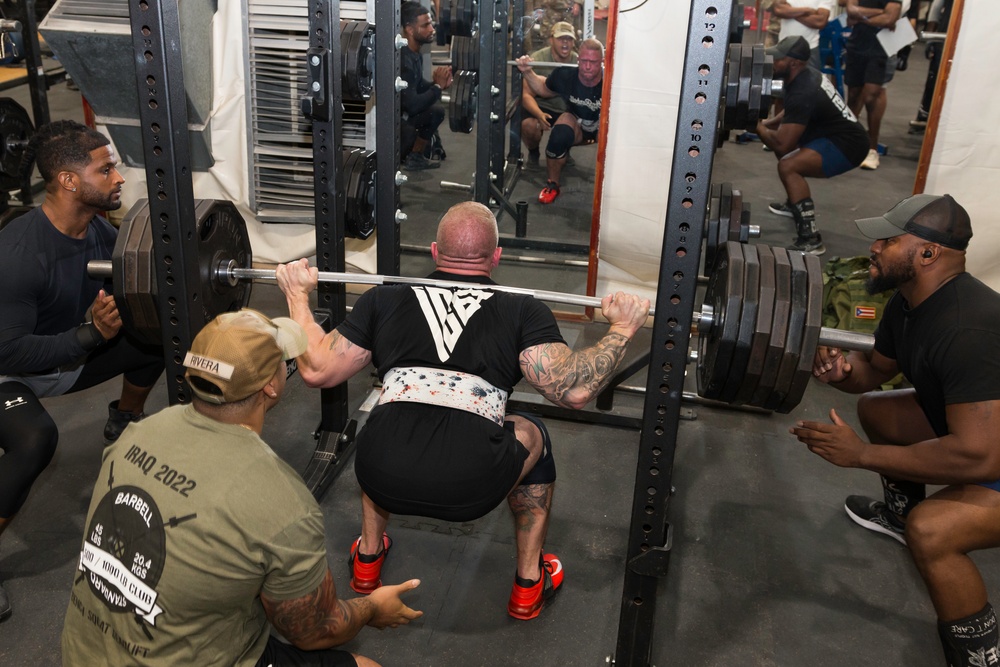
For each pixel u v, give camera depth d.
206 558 1.32
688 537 2.73
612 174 3.94
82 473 2.91
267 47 3.77
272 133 3.93
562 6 4.02
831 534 2.78
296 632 1.47
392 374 2.06
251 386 1.41
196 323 2.18
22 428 2.30
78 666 1.44
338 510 2.82
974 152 3.98
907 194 5.88
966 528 2.02
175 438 1.41
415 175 4.56
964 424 2.02
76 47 3.63
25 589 2.39
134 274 2.16
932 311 2.15
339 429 3.01
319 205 2.73
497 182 4.47
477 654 2.24
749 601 2.46
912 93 7.28
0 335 2.31
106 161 2.46
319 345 2.10
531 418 2.29
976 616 2.06
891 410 2.58
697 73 1.55
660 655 2.25
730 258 1.87
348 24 2.75
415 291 2.09
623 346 2.01
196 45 3.74
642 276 4.16
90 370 2.74
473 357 2.01
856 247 5.16
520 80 4.22
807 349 1.81
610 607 2.43
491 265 2.18
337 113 2.64
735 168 6.50
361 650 2.23
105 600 1.38
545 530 2.33
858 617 2.42
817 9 5.48
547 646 2.28
